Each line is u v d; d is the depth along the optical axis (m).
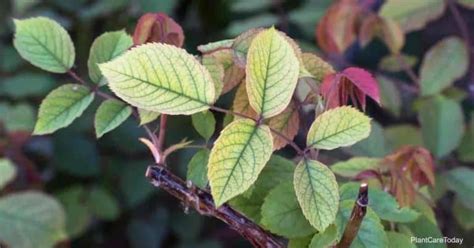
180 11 1.51
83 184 1.38
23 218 1.06
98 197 1.32
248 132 0.52
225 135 0.52
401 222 0.63
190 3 1.49
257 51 0.52
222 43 0.60
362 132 0.54
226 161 0.51
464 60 0.97
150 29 0.63
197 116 0.62
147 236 1.40
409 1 0.97
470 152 0.92
